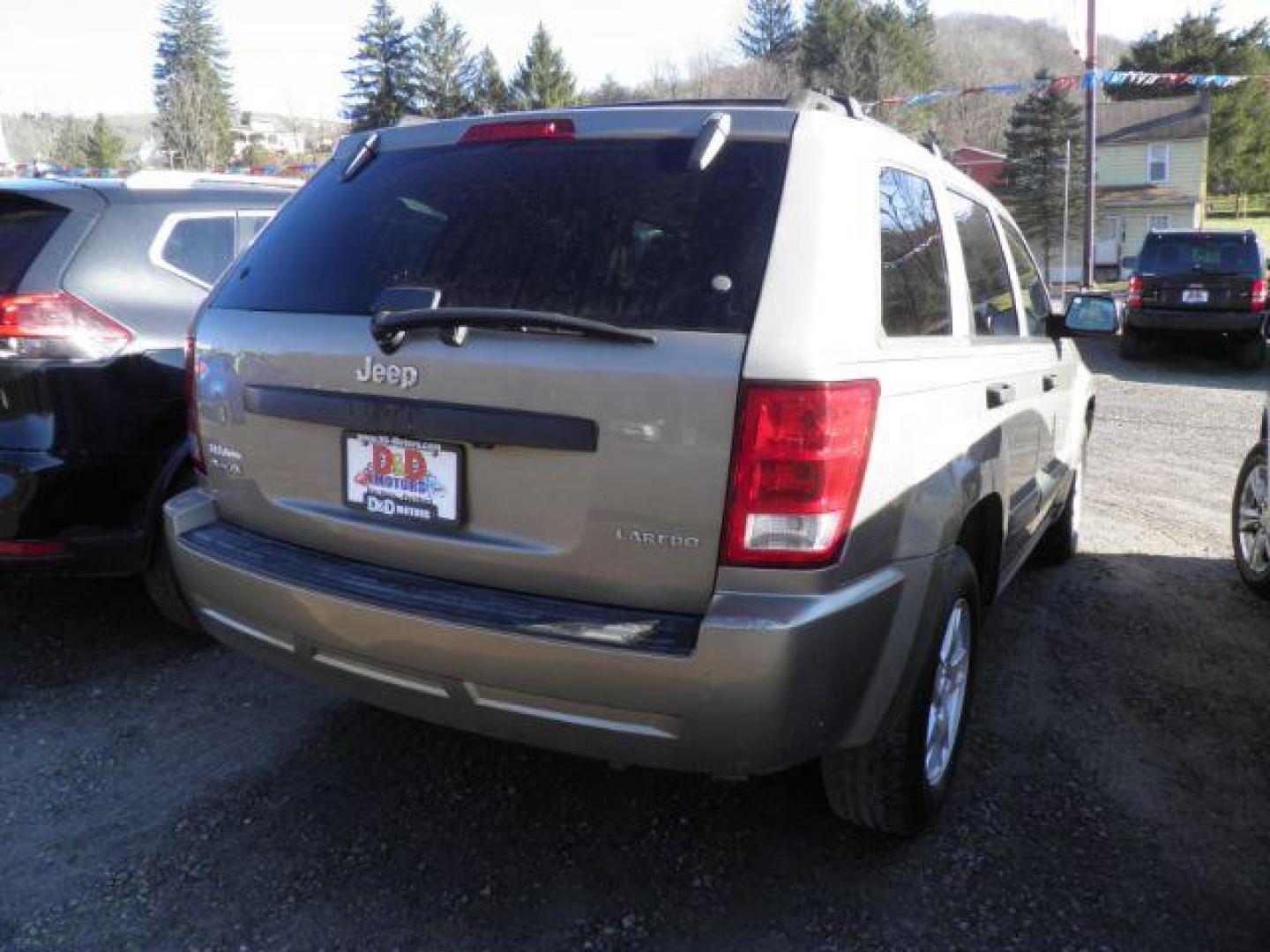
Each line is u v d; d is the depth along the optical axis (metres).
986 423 3.08
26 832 2.90
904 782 2.70
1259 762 3.40
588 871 2.76
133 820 2.97
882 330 2.44
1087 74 19.33
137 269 4.05
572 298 2.35
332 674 2.63
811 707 2.25
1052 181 48.41
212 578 2.80
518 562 2.39
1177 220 47.41
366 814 3.02
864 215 2.47
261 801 3.07
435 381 2.42
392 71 68.25
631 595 2.30
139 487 3.89
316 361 2.62
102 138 58.78
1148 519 6.45
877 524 2.35
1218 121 61.72
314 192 3.00
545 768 3.29
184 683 3.85
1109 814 3.06
